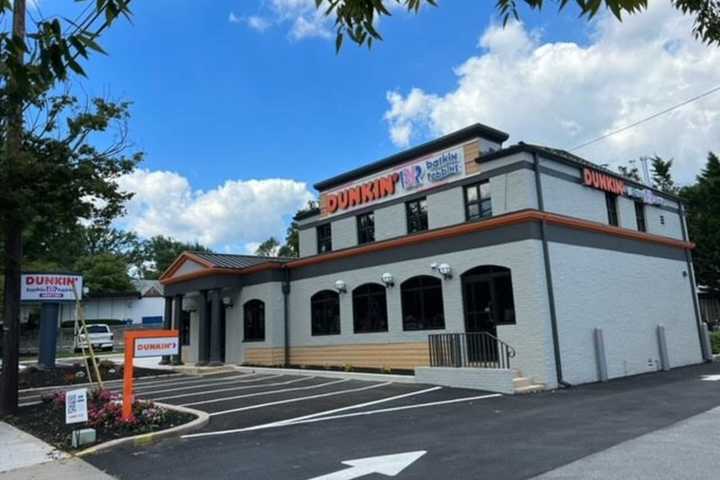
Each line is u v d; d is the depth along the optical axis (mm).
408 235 15914
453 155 16312
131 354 8945
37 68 3135
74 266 44906
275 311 19891
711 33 2936
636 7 2072
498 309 13812
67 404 7988
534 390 12281
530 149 14523
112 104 11539
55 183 10570
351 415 9820
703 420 8164
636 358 15789
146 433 8227
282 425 9039
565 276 13914
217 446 7586
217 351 20734
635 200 18234
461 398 11453
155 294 46688
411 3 2834
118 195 11805
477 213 15594
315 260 19016
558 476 5570
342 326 17984
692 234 29672
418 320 15695
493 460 6316
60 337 37906
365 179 19109
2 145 10141
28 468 6793
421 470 6043
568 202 15320
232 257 23156
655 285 17609
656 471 5602
